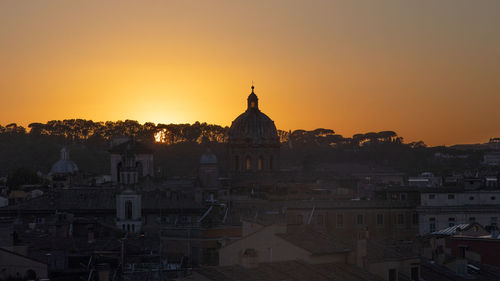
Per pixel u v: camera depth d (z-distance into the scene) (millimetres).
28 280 104438
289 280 100125
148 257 133375
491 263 130750
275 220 139625
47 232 161750
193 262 138000
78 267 119625
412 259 116625
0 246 117875
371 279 108375
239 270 101688
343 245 114188
